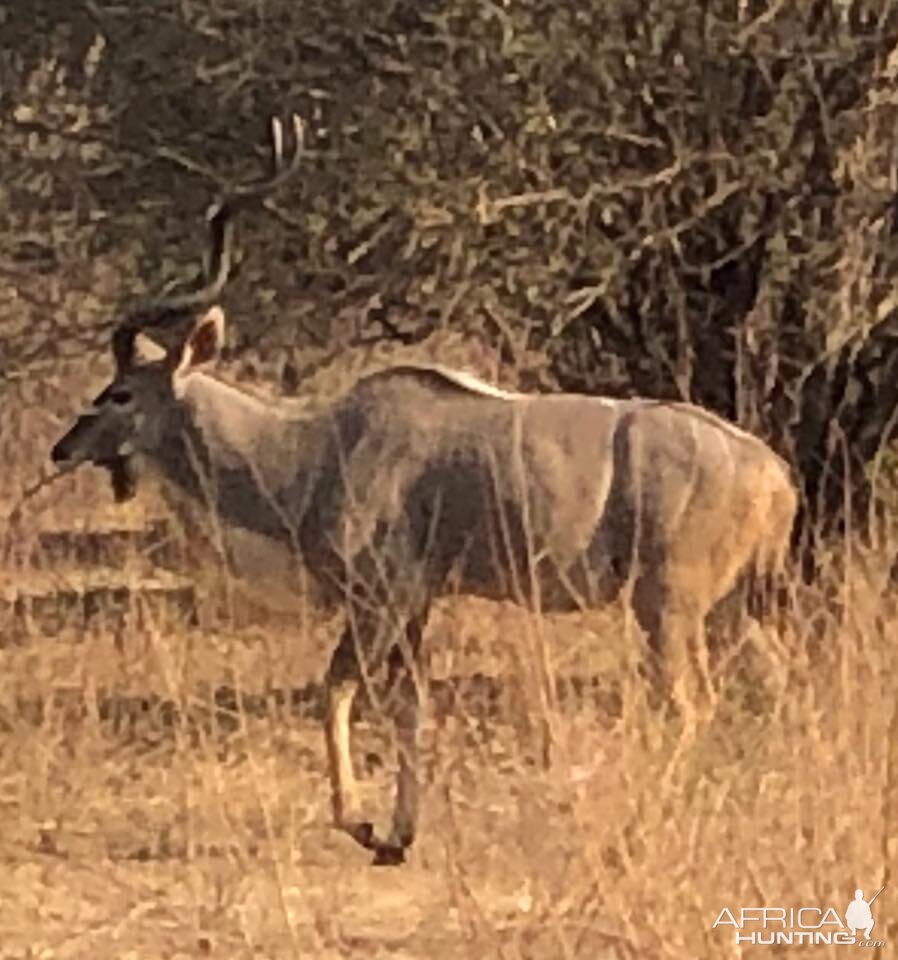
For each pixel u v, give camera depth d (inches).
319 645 603.8
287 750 547.2
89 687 533.3
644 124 746.2
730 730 475.5
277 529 536.1
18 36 815.1
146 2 792.3
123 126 808.9
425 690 505.7
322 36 765.3
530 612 442.0
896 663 412.2
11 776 526.6
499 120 746.2
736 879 395.9
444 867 465.7
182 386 542.6
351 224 759.7
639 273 748.6
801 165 730.8
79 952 439.8
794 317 724.0
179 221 815.1
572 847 408.2
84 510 768.3
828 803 400.5
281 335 809.5
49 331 860.6
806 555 536.4
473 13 737.0
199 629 567.8
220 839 483.2
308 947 429.1
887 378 703.7
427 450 525.3
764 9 735.1
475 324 778.8
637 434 523.8
